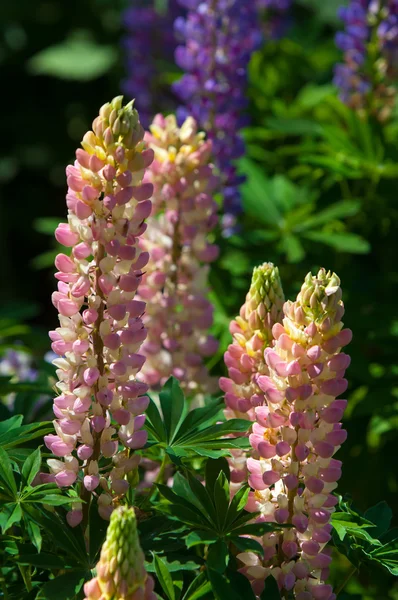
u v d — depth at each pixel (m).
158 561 1.10
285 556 1.14
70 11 4.09
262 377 1.11
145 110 2.40
